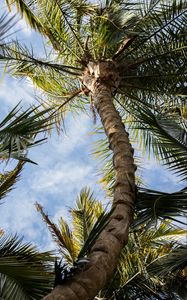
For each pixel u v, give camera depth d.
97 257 4.37
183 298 7.77
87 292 3.94
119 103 11.06
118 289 8.48
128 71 9.80
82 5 10.27
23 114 5.24
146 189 5.68
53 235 9.39
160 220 5.30
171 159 6.49
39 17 10.50
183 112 9.59
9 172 7.25
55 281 4.01
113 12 9.97
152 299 8.41
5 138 4.97
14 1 10.47
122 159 6.35
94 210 10.30
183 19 9.75
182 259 6.10
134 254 8.70
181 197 5.50
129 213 5.33
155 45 9.95
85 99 11.31
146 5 9.92
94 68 9.41
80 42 10.24
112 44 9.66
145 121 6.37
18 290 5.41
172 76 9.96
